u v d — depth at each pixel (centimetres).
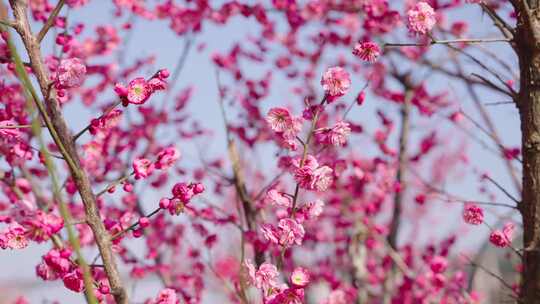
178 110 229
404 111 233
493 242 157
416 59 224
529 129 153
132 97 144
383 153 231
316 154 157
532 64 154
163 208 147
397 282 246
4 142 167
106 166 193
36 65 147
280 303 148
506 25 157
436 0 206
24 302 199
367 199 238
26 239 147
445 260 207
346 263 243
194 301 190
